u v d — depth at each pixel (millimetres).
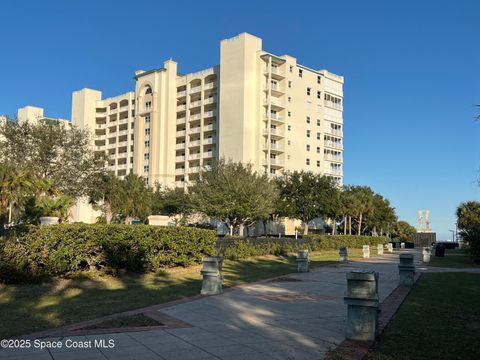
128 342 7059
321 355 6609
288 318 9406
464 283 16359
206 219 67312
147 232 17312
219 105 77375
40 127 39750
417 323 8875
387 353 6715
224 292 13039
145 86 90312
